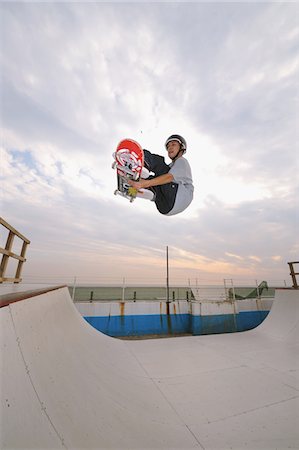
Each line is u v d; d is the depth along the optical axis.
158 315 11.80
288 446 2.33
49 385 2.11
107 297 12.52
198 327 11.59
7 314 1.95
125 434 2.22
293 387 3.83
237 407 3.14
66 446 1.57
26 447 1.24
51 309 3.81
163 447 2.20
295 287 9.54
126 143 2.19
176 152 2.65
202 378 4.24
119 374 3.95
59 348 3.09
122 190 2.58
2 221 4.92
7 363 1.63
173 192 2.37
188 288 13.67
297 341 7.04
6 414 1.31
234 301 12.73
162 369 4.75
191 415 2.92
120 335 10.90
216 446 2.30
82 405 2.30
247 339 7.75
